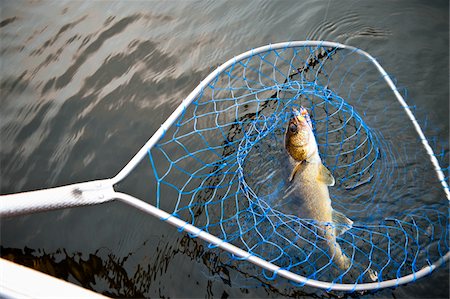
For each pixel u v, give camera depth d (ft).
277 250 2.68
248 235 2.76
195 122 3.46
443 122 3.22
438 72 3.51
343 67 3.66
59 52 4.39
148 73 3.97
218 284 2.53
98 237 2.85
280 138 3.23
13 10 5.05
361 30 3.92
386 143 3.15
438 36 3.74
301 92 3.48
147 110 3.64
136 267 2.67
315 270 2.59
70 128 3.63
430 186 2.89
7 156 3.52
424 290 2.40
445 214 2.75
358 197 2.92
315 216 2.74
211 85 3.71
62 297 1.82
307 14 4.15
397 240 2.67
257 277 2.54
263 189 2.97
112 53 4.24
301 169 2.82
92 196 2.39
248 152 3.17
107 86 3.92
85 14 4.81
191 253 2.68
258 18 4.24
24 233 2.94
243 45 4.04
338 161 3.11
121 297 2.54
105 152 3.40
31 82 4.13
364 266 2.58
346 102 3.42
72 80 4.05
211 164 3.15
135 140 3.44
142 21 4.55
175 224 2.35
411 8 3.99
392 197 2.88
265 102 3.51
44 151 3.50
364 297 2.43
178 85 3.80
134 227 2.86
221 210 2.89
